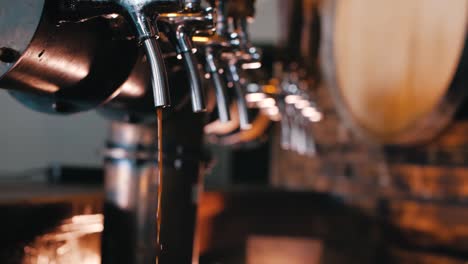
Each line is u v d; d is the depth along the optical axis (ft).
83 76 3.36
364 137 9.13
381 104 8.43
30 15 2.86
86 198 6.14
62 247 5.78
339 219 10.50
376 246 9.30
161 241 4.58
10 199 5.29
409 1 7.68
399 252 8.51
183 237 4.67
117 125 4.70
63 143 13.30
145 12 2.97
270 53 13.06
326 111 11.28
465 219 7.22
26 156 12.87
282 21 10.66
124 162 4.64
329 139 11.22
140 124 4.29
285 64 10.11
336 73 10.00
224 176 13.79
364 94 8.96
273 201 10.04
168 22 3.32
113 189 4.69
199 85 3.29
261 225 9.89
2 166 12.65
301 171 12.41
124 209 4.64
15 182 8.32
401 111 7.86
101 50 3.31
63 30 3.02
